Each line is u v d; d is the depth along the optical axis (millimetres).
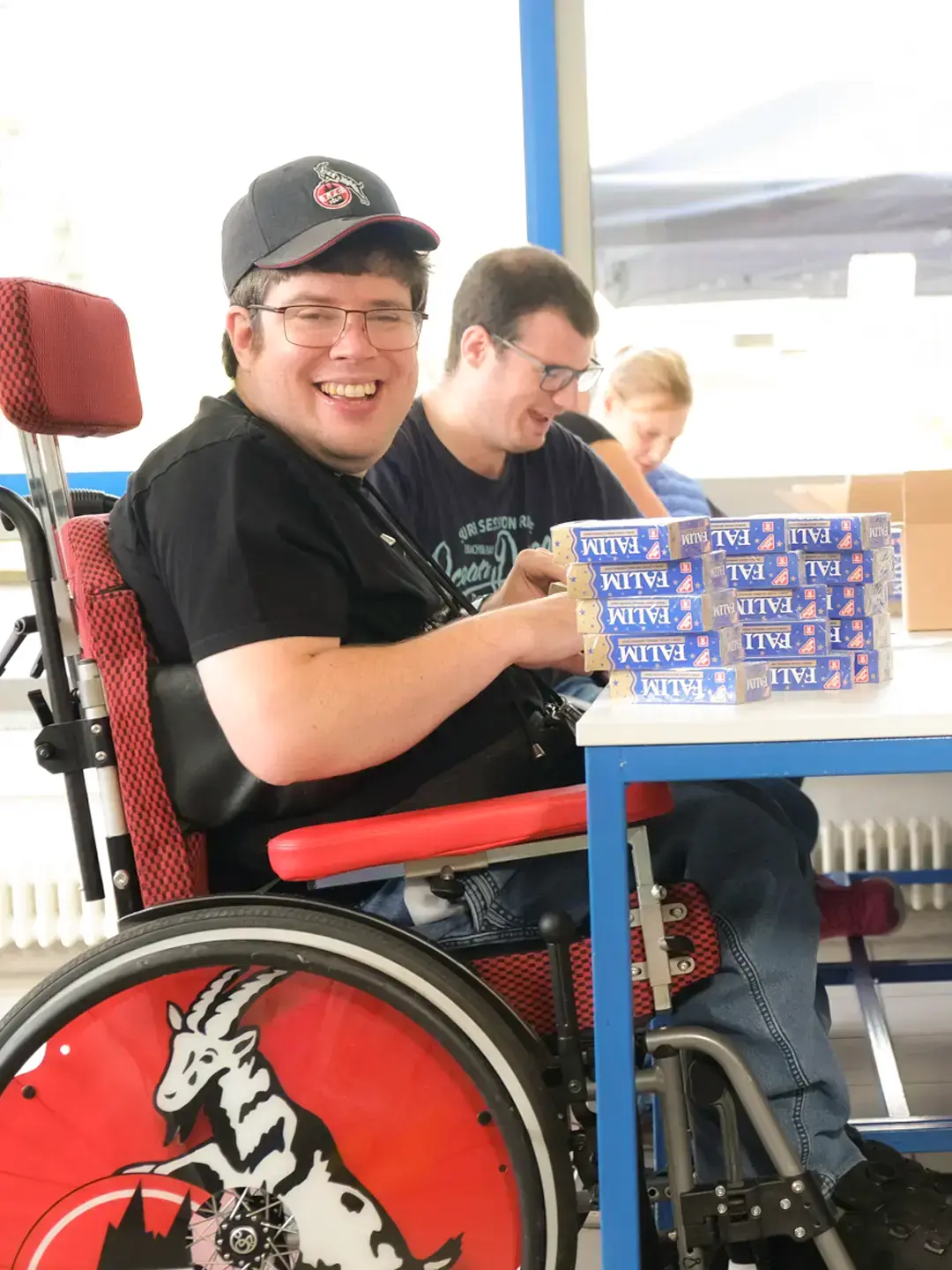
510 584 1534
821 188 2309
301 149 2375
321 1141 1075
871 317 2334
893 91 2266
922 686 1083
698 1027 1050
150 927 1065
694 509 2354
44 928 2258
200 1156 1077
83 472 2438
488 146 2346
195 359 2438
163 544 1172
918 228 2303
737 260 2340
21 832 2248
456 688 1157
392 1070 1073
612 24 2285
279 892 1224
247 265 1331
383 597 1286
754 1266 1214
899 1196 1065
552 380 1792
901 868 2268
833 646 1098
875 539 1104
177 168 2387
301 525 1197
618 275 2371
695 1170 1162
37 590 1190
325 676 1127
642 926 1062
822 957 2365
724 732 952
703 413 2381
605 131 2320
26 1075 1078
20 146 2387
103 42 2354
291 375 1316
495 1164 1072
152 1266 1079
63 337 1204
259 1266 1075
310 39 2338
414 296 1399
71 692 1224
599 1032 1004
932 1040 2082
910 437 2352
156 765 1169
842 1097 1107
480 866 1076
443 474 1864
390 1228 1076
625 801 980
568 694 1829
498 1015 1056
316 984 1075
